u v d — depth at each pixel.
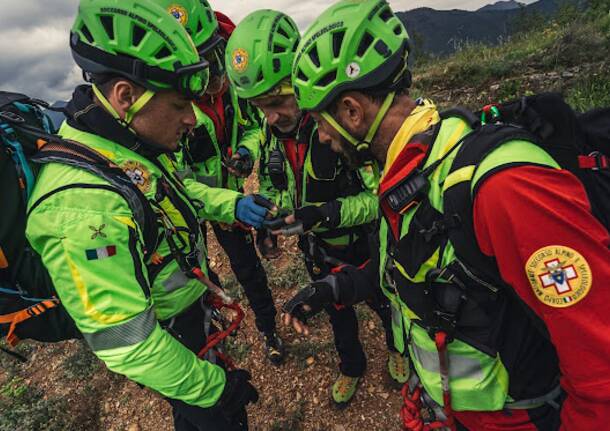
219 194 2.05
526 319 1.07
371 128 1.10
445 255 1.02
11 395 3.50
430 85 6.32
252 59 1.69
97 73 1.23
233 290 3.87
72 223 1.12
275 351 3.07
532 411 1.18
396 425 2.60
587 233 0.81
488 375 1.16
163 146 1.43
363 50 1.01
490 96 5.61
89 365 3.56
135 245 1.24
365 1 1.01
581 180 0.95
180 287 1.64
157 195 1.44
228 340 3.38
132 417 3.08
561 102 0.93
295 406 2.83
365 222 1.98
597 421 0.89
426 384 1.33
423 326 1.21
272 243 2.32
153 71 1.21
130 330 1.21
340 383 2.71
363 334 3.17
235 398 1.53
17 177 1.21
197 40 2.19
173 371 1.31
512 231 0.84
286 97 1.80
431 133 1.02
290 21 1.80
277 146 2.14
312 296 1.56
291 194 2.25
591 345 0.83
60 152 1.21
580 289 0.81
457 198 0.93
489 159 0.89
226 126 2.66
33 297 1.35
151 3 1.21
